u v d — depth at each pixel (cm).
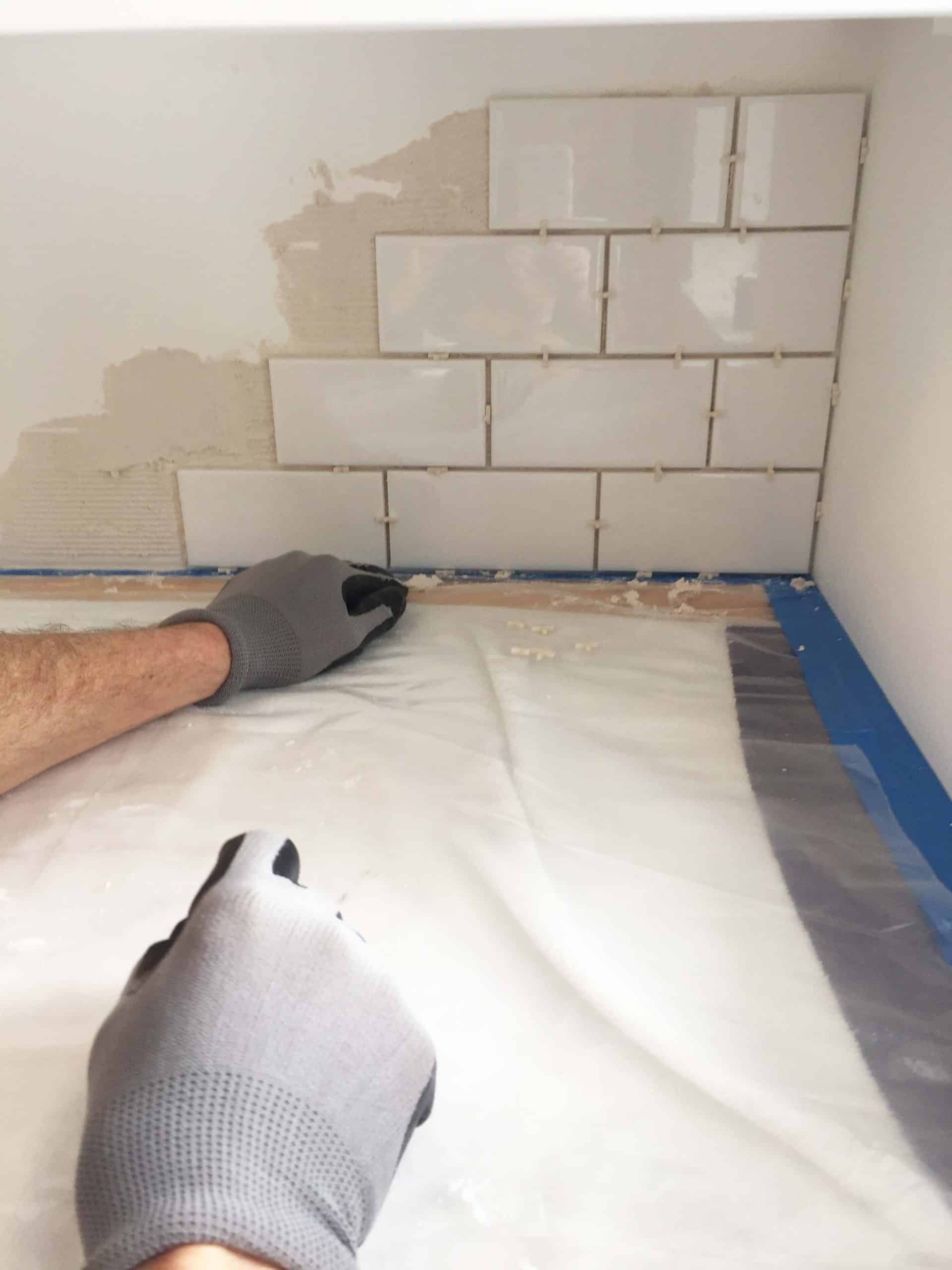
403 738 94
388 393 131
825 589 130
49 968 66
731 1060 59
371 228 124
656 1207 51
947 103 91
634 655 112
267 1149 43
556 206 120
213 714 99
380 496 137
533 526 137
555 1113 56
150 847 78
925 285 96
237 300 128
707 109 115
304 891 57
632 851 78
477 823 80
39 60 118
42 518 141
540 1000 63
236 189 123
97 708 86
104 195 124
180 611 117
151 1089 44
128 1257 37
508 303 125
